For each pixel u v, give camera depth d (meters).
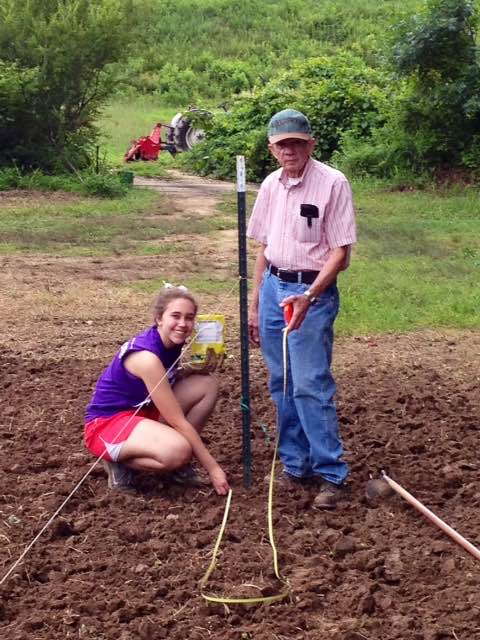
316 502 5.79
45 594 4.80
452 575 5.01
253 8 56.47
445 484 6.23
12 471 6.35
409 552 5.26
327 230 5.61
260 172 25.94
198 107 32.09
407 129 22.69
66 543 5.33
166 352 5.90
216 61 48.91
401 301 11.56
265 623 4.55
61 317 10.78
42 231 16.41
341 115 25.47
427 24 21.42
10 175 21.91
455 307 11.24
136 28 24.61
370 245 15.12
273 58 50.38
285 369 5.70
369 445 6.89
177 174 26.62
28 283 12.51
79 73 22.91
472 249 15.14
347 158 23.30
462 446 6.93
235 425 7.27
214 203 20.39
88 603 4.68
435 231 16.80
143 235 16.33
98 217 18.08
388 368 9.02
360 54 49.47
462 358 9.45
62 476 6.23
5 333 10.09
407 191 21.61
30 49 22.58
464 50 21.69
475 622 4.57
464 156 21.81
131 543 5.37
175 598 4.77
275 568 4.97
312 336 5.64
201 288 12.42
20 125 22.78
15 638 4.39
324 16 55.50
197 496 5.95
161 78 45.53
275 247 5.73
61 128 23.12
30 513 5.71
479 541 5.41
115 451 5.87
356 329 10.34
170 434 5.82
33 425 7.25
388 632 4.49
